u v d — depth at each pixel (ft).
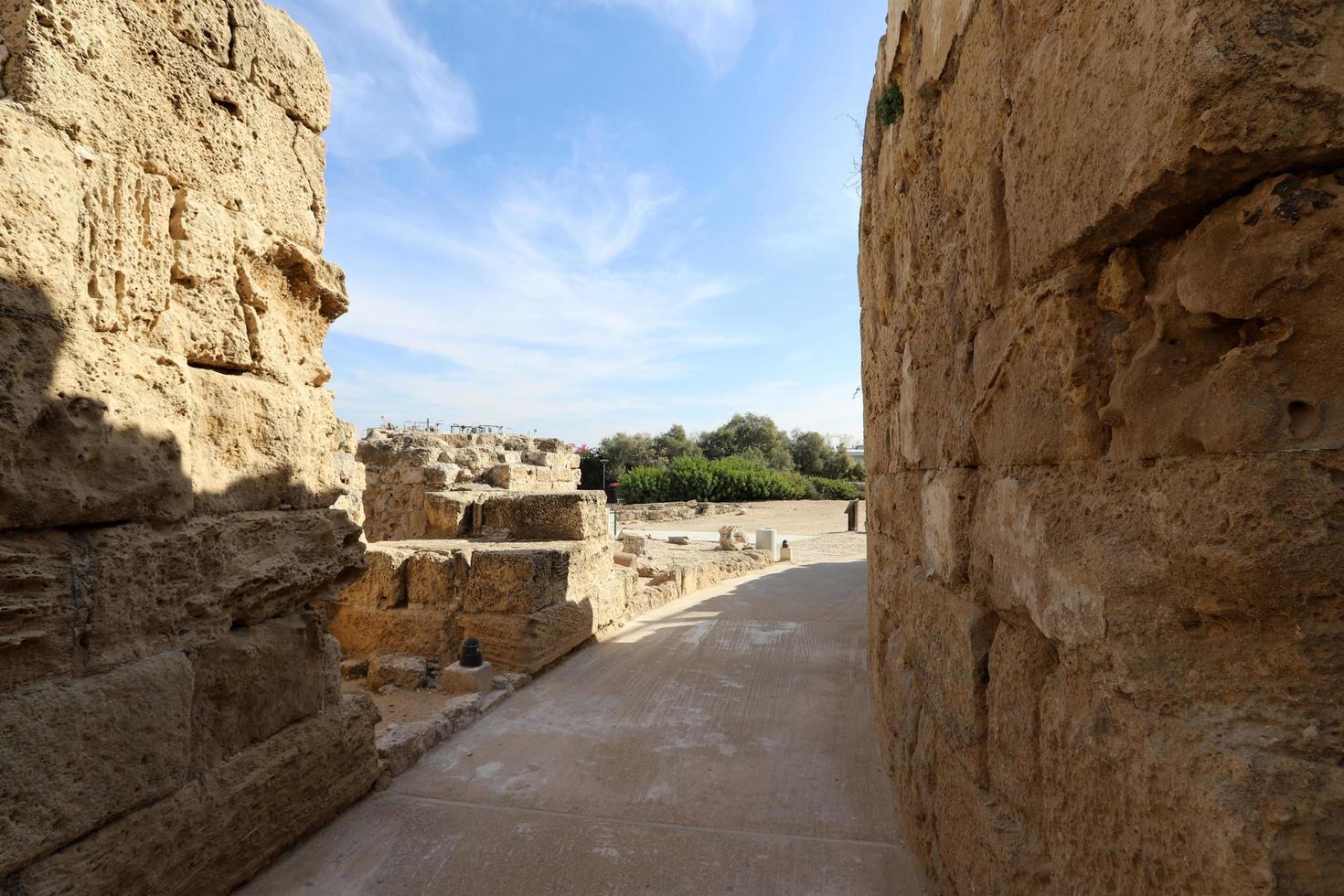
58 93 7.02
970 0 7.01
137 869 7.30
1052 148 5.07
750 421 161.89
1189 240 3.97
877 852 9.37
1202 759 3.51
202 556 8.41
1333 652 3.33
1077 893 4.54
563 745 13.17
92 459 7.14
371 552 19.29
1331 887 3.02
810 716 14.78
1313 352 3.39
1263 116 3.32
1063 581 4.78
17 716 6.28
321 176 11.26
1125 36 4.10
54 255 6.88
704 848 9.46
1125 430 4.44
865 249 16.52
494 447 46.65
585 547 21.62
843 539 56.34
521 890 8.57
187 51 8.69
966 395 7.26
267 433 9.78
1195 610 3.83
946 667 7.49
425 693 16.29
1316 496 3.29
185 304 8.60
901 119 10.71
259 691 9.14
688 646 21.16
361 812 10.51
